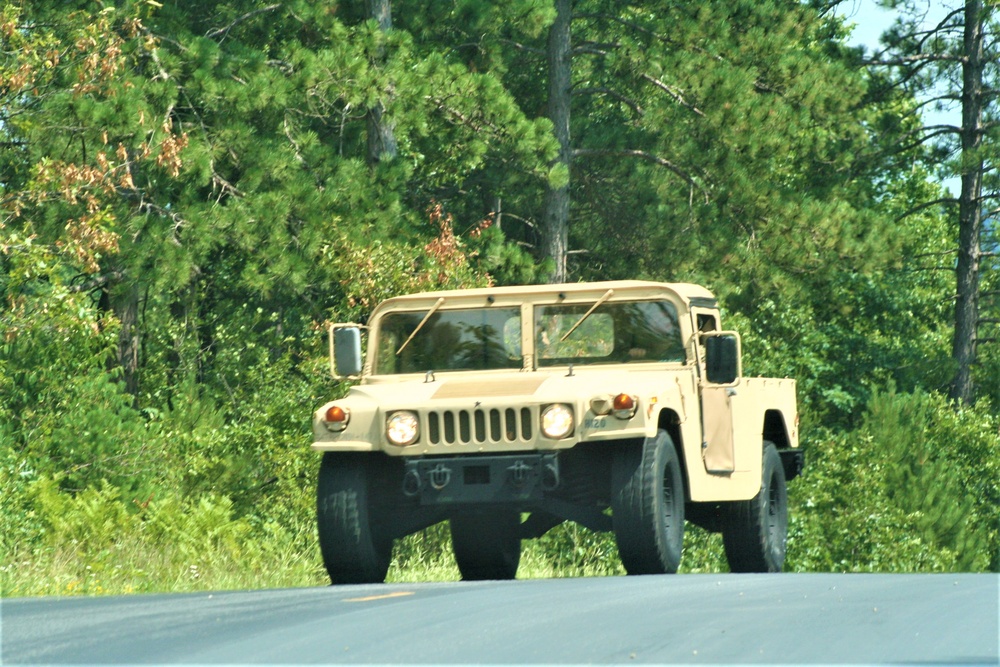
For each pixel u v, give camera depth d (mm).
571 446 39906
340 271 81125
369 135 100000
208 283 102188
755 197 115062
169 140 71688
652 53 115625
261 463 75312
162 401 93375
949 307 170375
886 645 22594
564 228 119000
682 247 117250
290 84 90625
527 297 45594
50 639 23703
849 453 128875
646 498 39688
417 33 117750
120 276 85000
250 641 23156
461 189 128875
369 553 41875
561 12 120812
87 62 69188
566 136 120188
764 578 36156
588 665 20547
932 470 133000
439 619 25844
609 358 44844
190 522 63219
